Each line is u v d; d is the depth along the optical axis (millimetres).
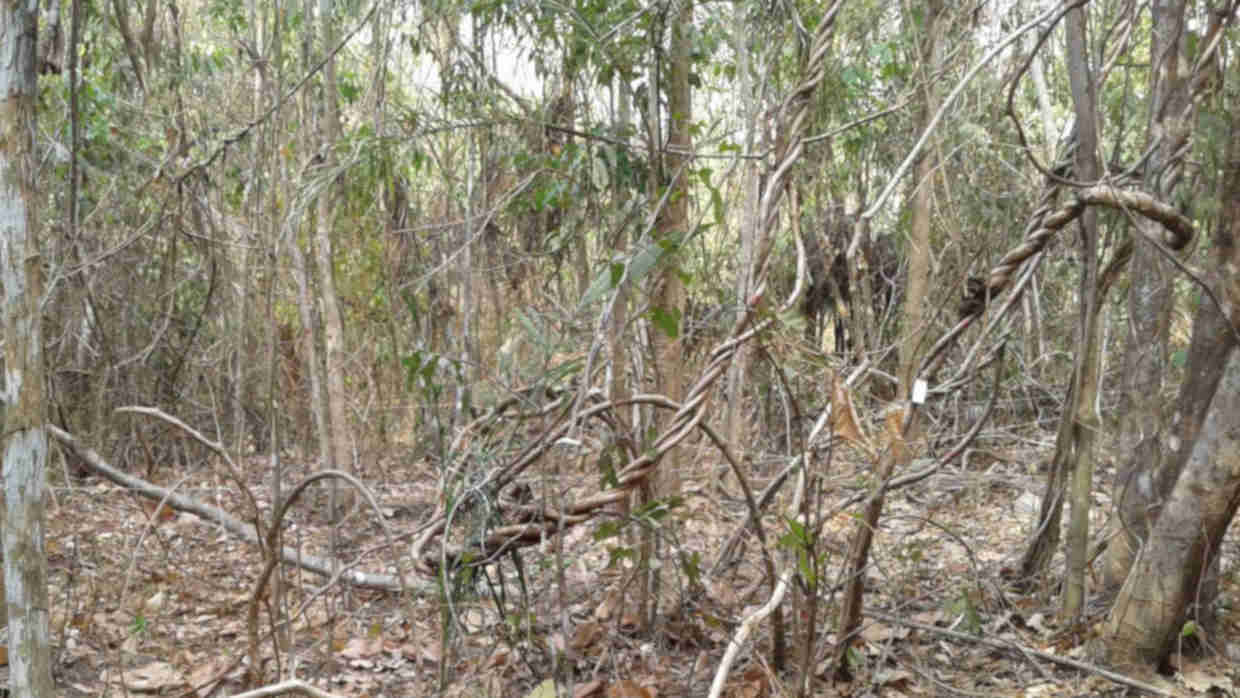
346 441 5574
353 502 5672
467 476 2424
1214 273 3385
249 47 4988
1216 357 3527
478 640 3551
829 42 2787
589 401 2902
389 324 6023
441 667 2564
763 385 4812
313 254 5676
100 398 5207
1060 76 6488
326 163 4527
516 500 2883
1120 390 4133
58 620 4055
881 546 4637
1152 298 3936
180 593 4574
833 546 3973
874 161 5723
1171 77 3721
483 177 4758
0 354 2492
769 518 4223
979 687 3486
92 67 6430
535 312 2664
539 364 2637
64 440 4219
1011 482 5688
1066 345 7164
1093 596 4336
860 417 3100
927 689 3463
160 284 5406
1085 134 3639
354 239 5562
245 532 4590
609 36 3416
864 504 3229
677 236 2449
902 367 4219
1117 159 4062
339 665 3768
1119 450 4137
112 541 5090
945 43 4941
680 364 3793
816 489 3195
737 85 5375
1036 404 6805
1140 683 3328
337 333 5473
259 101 5051
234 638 4129
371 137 3973
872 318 5125
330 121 4945
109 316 5629
